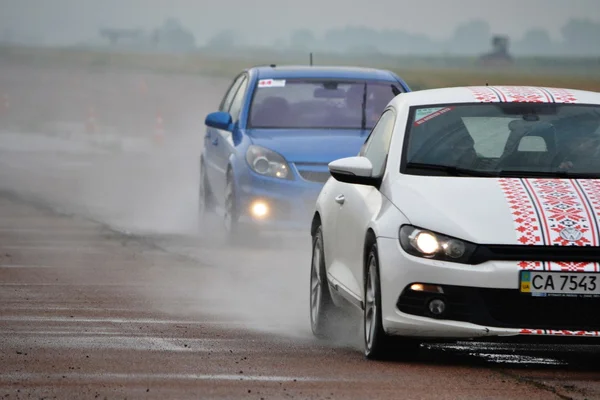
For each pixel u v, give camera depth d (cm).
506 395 2295
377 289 2647
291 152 4888
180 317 3278
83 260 4450
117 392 2298
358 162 2866
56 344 2806
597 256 2519
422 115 2950
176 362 2600
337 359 2683
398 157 2845
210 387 2347
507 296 2519
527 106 2970
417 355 2669
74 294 3653
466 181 2742
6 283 3853
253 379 2427
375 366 2592
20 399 2239
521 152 2834
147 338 2916
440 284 2542
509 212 2595
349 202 2950
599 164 2817
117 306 3441
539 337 2508
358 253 2812
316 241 3222
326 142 4916
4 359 2616
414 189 2720
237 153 4975
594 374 2523
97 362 2589
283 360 2652
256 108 5131
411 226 2611
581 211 2589
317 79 5212
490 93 3033
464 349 2830
